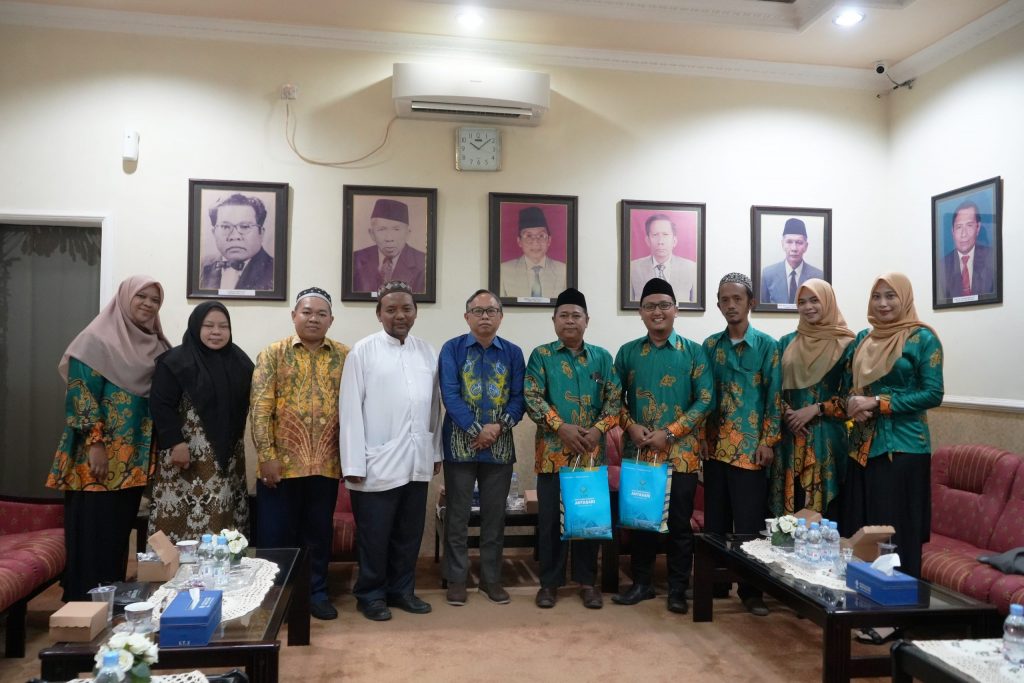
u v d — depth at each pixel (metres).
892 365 3.10
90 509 3.03
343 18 4.21
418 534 3.41
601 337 4.59
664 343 3.49
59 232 4.24
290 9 4.11
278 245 4.25
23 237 4.21
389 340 3.39
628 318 4.61
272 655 1.91
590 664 2.77
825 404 3.34
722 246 4.74
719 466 3.48
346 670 2.69
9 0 4.00
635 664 2.77
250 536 3.71
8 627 2.87
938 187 4.49
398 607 3.43
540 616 3.32
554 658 2.82
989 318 4.11
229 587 2.34
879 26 4.25
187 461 3.01
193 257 4.17
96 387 3.05
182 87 4.21
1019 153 3.92
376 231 4.36
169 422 3.00
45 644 3.03
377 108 4.40
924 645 1.95
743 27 4.28
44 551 3.03
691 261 4.67
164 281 4.16
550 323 4.52
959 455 3.71
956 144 4.35
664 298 3.43
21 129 4.06
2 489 4.16
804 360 3.42
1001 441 3.90
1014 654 1.83
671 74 4.71
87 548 3.03
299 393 3.25
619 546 3.73
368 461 3.25
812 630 3.15
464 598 3.48
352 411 3.24
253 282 4.23
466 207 4.48
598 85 4.63
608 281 4.61
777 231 4.78
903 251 4.79
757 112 4.81
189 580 2.37
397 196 4.39
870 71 4.84
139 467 3.13
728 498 3.49
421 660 2.79
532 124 4.54
